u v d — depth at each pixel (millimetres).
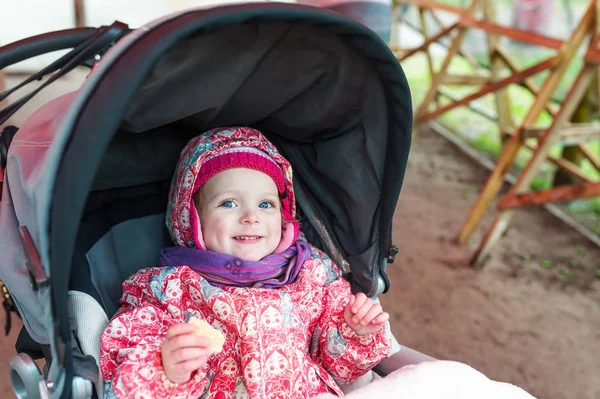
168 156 1366
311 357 1283
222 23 844
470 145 4125
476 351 2164
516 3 3953
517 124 3889
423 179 3654
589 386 2004
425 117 3635
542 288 2592
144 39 819
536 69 2635
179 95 1046
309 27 981
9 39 5051
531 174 2553
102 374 1053
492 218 3197
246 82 1129
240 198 1274
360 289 1340
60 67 1217
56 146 821
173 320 1157
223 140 1298
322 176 1337
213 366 1161
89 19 5703
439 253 2836
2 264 1049
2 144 1215
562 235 3053
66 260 797
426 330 2271
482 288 2570
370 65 1052
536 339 2250
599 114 2949
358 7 2365
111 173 1300
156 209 1388
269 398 1100
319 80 1138
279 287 1271
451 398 1032
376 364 1236
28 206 971
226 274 1229
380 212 1263
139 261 1331
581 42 2447
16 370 1031
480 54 4371
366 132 1193
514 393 1066
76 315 1087
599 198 3391
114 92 788
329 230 1380
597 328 2326
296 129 1315
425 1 3928
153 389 965
